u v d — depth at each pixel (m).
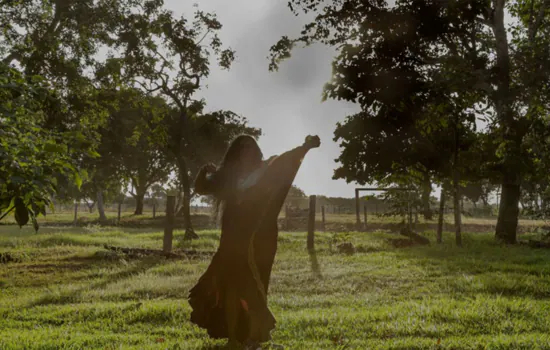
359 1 20.30
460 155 19.58
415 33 20.31
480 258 14.38
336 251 17.20
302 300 8.47
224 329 4.64
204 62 25.62
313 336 5.69
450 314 6.56
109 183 51.12
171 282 10.60
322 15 20.92
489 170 20.23
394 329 5.91
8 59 23.06
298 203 61.75
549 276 10.39
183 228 36.66
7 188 4.87
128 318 6.94
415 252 16.42
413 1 20.17
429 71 20.44
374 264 13.48
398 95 20.20
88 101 24.88
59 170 5.63
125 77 25.53
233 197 4.56
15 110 6.43
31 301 8.88
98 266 13.94
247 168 4.66
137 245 19.59
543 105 20.39
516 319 6.30
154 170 55.59
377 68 20.70
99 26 25.09
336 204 66.44
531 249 17.73
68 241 19.94
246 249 4.53
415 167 20.83
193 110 26.91
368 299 8.47
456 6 19.95
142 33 24.94
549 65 20.30
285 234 23.67
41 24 24.09
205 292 4.61
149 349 4.96
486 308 6.81
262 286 4.54
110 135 47.00
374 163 21.33
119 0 25.08
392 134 21.28
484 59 20.56
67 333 6.01
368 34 20.88
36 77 6.97
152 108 27.28
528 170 19.39
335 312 7.02
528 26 23.34
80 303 8.61
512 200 20.92
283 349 4.89
